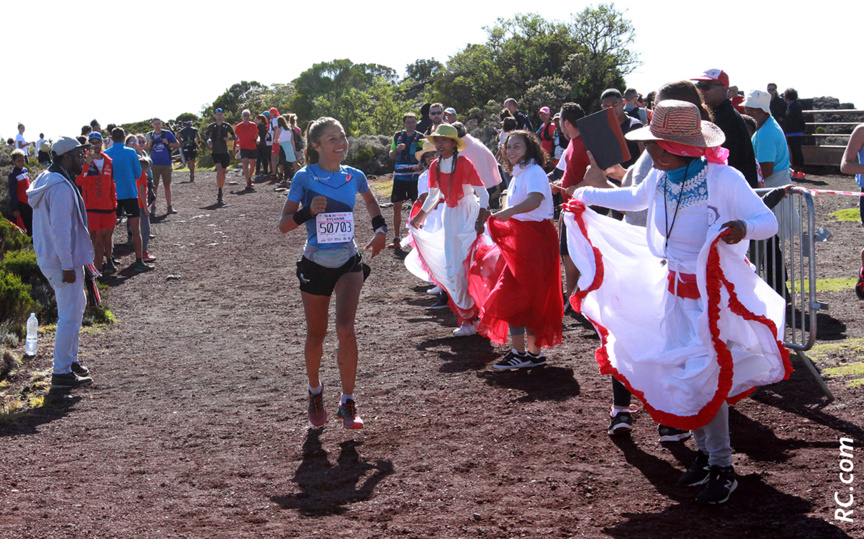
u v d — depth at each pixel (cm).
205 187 2292
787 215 561
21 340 793
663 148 364
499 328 643
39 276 982
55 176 639
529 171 586
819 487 356
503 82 4044
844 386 487
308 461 447
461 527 345
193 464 454
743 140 516
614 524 339
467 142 832
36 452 489
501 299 596
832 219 1205
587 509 357
